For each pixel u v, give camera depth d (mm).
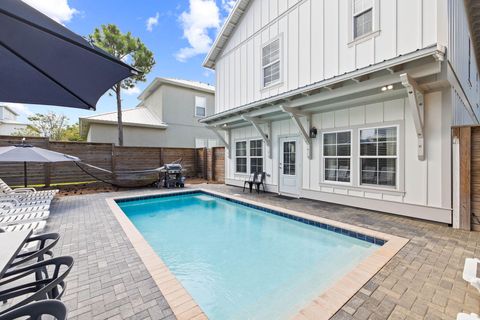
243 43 9430
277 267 3652
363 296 2318
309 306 2180
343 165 6305
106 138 12844
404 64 4051
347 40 5934
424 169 4805
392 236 3918
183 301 2299
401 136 5129
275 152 8438
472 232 4105
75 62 1821
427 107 4734
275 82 8047
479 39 8281
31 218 4055
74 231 4359
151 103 16281
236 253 4199
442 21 4465
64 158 5711
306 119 7156
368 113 5699
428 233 4059
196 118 15805
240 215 6711
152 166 11484
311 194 7133
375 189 5594
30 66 1871
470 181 4211
